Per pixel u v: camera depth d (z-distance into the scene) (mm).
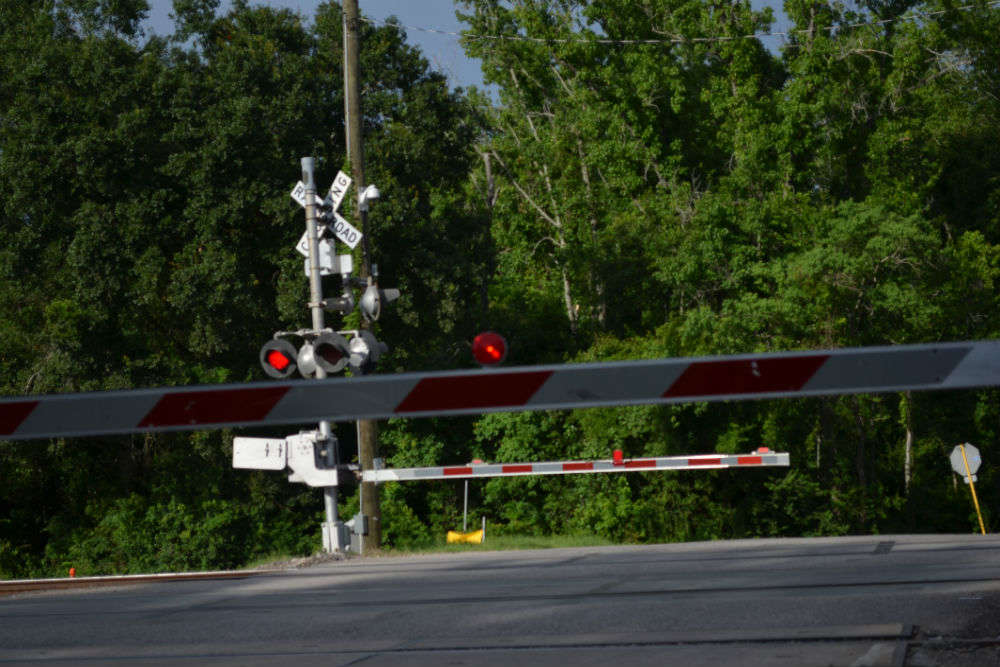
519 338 82312
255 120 59750
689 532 64812
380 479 30953
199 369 62781
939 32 78000
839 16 76250
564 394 9484
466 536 40719
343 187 29078
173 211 60969
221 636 14062
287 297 59000
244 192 58812
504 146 89625
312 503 64000
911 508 79688
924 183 78812
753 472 67375
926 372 9008
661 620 13008
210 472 61375
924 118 80062
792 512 67625
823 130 73188
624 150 82438
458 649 11867
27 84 59000
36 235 59406
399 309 62656
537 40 85625
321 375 24234
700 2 78562
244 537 58938
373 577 21391
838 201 76688
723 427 66500
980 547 20281
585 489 63406
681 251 72000
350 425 67812
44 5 65750
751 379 9242
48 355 62062
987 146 90125
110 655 12969
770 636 11289
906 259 67438
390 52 69062
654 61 81062
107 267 58094
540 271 93000
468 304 70438
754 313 66875
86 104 59406
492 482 65000
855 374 9109
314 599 17797
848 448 71625
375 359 24453
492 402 9586
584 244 86625
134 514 59344
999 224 90750
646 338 73188
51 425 9883
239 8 67875
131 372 61312
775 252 73000
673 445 63469
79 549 59750
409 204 62719
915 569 16703
